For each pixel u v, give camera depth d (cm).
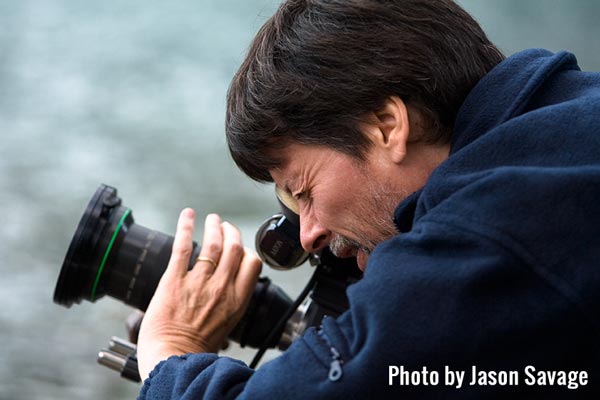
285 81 561
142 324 712
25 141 2233
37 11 3431
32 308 1584
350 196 568
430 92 549
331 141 558
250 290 746
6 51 2966
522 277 472
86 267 769
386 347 482
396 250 507
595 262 469
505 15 3588
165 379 589
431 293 483
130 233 779
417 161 560
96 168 2103
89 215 768
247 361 1455
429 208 516
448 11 568
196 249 759
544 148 503
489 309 477
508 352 480
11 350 1461
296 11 577
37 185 2008
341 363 496
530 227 474
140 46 3083
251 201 1945
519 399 488
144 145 2258
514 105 532
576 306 468
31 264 1703
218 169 2117
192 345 709
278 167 589
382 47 547
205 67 2914
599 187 477
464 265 479
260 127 574
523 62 550
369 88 544
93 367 1450
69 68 2833
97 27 3269
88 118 2438
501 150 511
